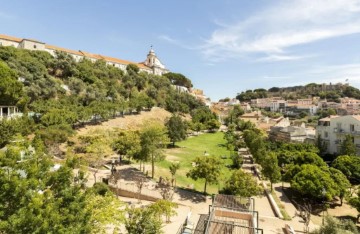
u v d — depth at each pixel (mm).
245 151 70500
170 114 102938
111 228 20609
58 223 10117
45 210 9844
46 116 50156
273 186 41469
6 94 50719
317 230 22516
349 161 43500
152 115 92875
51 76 80438
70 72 88750
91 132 54844
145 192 31203
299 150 54500
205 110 124062
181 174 42438
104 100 81438
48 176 11984
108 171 38625
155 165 46031
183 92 138125
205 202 31000
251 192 29875
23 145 12930
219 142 81125
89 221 13023
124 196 31281
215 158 34875
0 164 10742
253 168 51406
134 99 92000
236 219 17469
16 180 9883
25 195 10227
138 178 36312
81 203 12172
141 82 112250
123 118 79125
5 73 52469
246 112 161375
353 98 196875
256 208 31016
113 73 107625
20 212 9469
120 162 44531
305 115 156000
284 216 28484
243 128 101188
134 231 16031
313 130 75250
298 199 36125
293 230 23891
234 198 20797
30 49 94500
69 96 73750
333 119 58219
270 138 76688
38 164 12289
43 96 68062
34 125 47844
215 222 14930
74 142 44719
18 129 36531
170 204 21922
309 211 26859
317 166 39812
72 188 12555
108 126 68000
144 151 38312
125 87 105000
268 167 37969
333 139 57656
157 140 40781
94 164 39500
